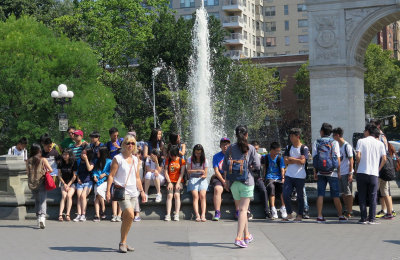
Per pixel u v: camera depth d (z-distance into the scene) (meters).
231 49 91.69
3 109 38.12
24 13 44.84
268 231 11.78
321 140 13.24
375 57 67.62
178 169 14.09
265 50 101.25
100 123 39.69
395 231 11.64
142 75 48.12
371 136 12.91
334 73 29.09
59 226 13.16
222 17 91.56
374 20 28.52
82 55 39.53
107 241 10.78
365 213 12.88
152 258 9.05
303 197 13.34
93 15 51.94
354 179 16.73
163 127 45.97
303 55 70.06
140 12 53.34
